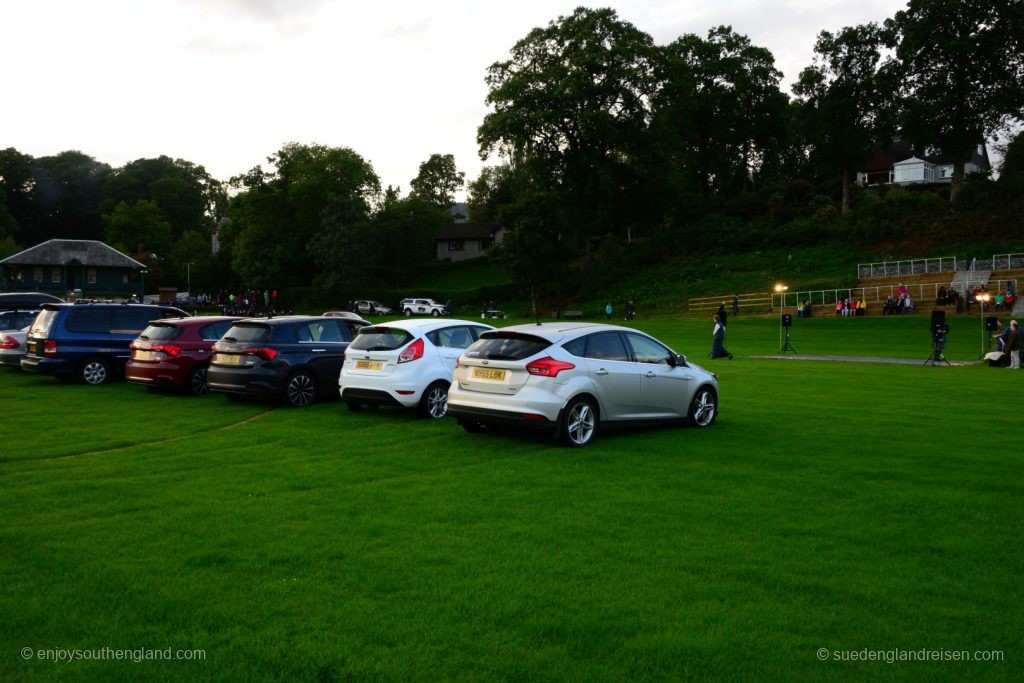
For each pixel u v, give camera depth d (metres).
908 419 12.54
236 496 7.50
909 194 74.25
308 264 87.81
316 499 7.38
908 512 6.85
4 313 20.52
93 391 16.52
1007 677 3.85
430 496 7.48
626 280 73.81
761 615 4.59
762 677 3.85
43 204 116.56
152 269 91.06
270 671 3.92
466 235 101.12
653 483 8.00
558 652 4.11
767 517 6.70
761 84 85.31
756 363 25.41
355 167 87.62
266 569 5.40
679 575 5.26
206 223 133.62
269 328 14.04
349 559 5.60
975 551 5.75
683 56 83.56
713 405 11.99
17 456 9.51
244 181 90.38
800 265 66.62
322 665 3.97
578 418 10.04
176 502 7.27
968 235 63.72
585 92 65.50
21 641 4.27
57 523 6.55
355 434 11.04
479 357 10.24
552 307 72.44
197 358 15.84
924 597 4.87
